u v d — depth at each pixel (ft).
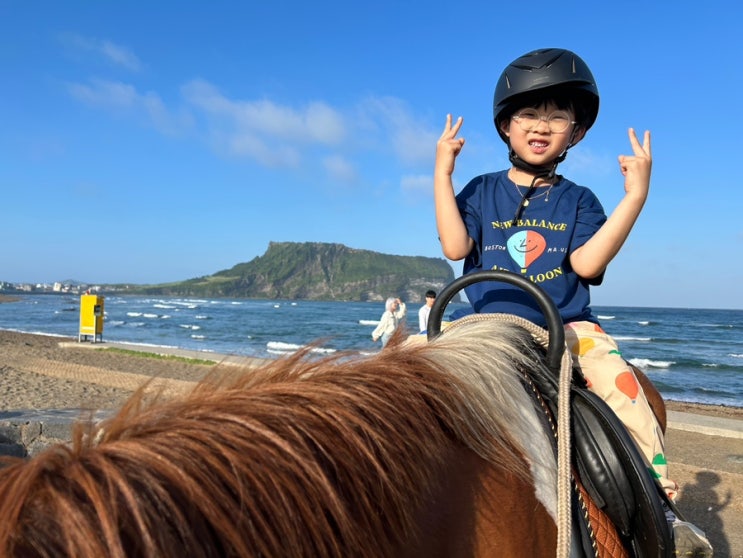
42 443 9.86
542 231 4.00
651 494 2.76
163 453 1.61
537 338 3.24
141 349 34.78
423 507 2.15
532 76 3.94
